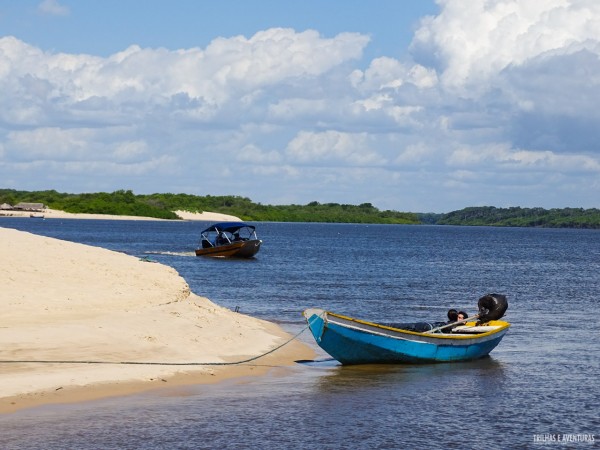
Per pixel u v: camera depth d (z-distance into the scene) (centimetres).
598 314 4091
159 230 17788
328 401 1977
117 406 1802
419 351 2470
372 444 1642
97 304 2695
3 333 2214
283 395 2014
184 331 2552
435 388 2172
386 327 2397
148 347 2308
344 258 9106
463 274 6988
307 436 1680
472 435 1733
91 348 2203
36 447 1520
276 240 14938
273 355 2514
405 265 8119
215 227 8762
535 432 1767
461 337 2548
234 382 2116
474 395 2102
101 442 1569
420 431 1748
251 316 3609
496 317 2759
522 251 12450
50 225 18912
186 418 1759
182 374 2120
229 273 6419
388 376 2311
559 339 3153
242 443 1612
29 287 2788
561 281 6375
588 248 14212
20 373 1938
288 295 4709
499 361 2625
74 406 1775
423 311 4112
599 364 2586
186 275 6125
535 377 2355
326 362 2492
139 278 3288
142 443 1580
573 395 2123
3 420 1656
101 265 3378
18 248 3334
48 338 2220
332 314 2322
